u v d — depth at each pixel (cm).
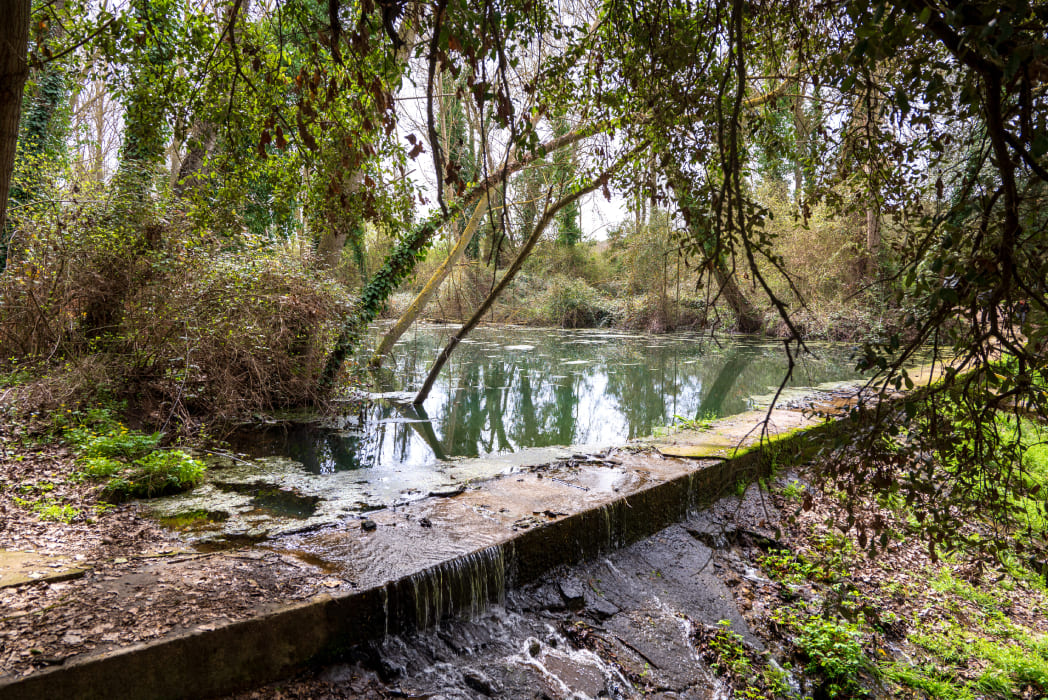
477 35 200
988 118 165
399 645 324
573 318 2781
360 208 399
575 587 412
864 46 171
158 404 694
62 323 692
